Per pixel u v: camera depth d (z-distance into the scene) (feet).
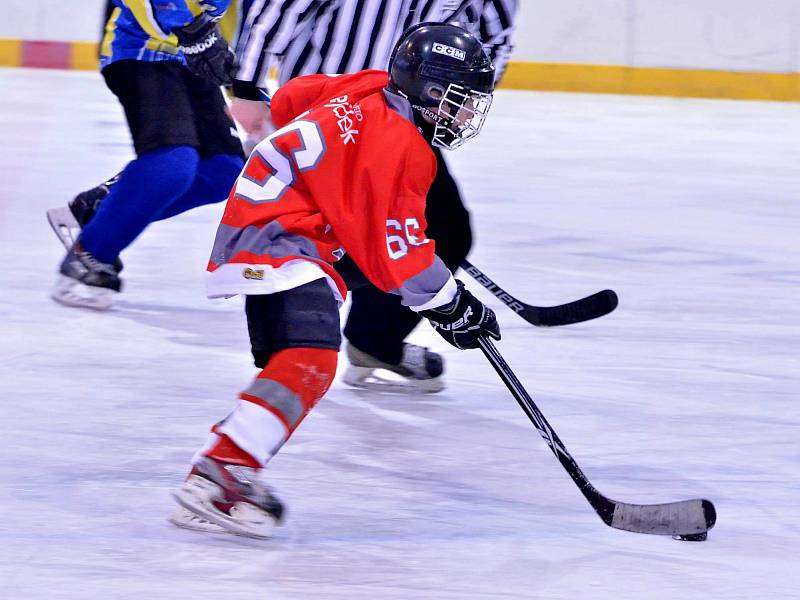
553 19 130.41
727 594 22.33
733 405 34.96
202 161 44.39
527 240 59.57
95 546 23.79
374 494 27.32
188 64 41.45
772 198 74.02
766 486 28.55
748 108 122.83
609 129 104.42
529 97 125.70
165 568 22.81
